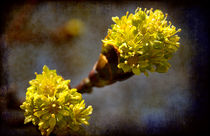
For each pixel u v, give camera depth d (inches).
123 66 5.1
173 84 8.6
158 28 5.1
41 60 8.5
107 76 5.4
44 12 8.8
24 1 8.3
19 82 7.1
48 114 4.9
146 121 7.0
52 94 5.0
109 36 5.1
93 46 9.4
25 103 5.0
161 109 7.6
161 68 5.2
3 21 7.7
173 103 7.8
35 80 5.0
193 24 8.4
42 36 8.7
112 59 5.2
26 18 8.3
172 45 5.1
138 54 5.1
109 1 8.5
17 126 5.6
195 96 7.9
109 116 7.1
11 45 7.6
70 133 5.0
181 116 7.1
